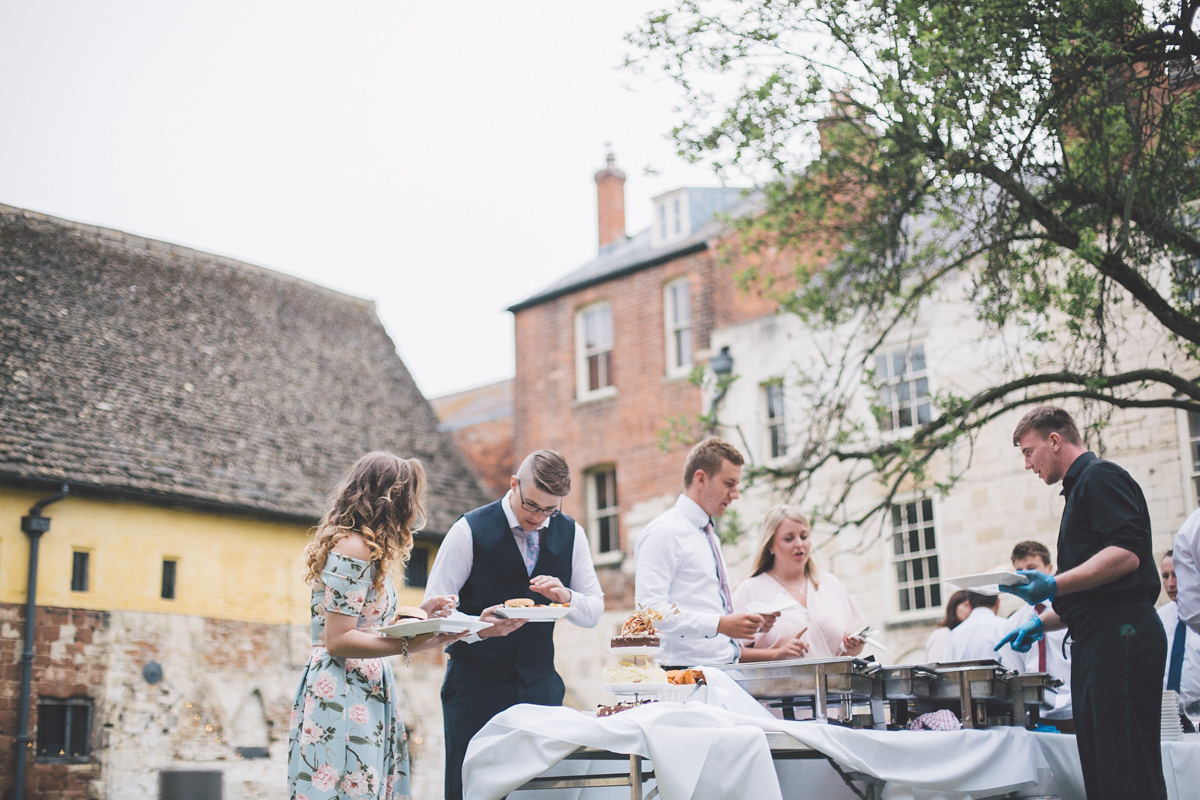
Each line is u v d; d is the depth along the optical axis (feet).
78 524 47.85
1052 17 23.73
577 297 64.80
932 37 23.41
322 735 12.14
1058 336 42.14
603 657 57.77
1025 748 14.34
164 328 59.36
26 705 44.19
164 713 48.47
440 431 69.46
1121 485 13.41
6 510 45.93
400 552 12.83
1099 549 13.39
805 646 15.43
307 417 61.52
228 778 49.47
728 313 59.47
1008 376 44.50
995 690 14.65
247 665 52.11
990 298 28.27
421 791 55.01
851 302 33.32
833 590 18.78
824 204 32.27
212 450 54.75
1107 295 27.32
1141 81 24.39
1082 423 39.37
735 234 57.77
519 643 14.92
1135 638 12.86
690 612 15.38
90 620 47.16
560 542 15.64
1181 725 17.26
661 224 65.51
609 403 61.93
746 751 12.07
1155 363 39.17
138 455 51.39
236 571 52.85
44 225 59.06
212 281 64.39
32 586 45.47
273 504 54.39
